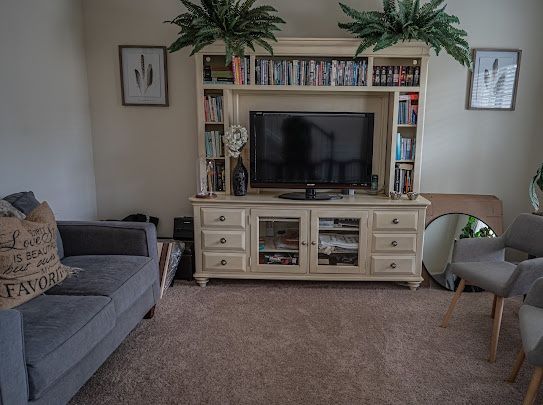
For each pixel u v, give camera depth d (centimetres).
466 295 321
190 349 240
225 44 307
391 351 239
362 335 257
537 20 342
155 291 275
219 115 336
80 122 348
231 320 275
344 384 209
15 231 195
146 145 367
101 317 193
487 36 344
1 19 256
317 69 322
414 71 323
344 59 331
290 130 329
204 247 326
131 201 374
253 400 196
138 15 348
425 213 323
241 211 321
